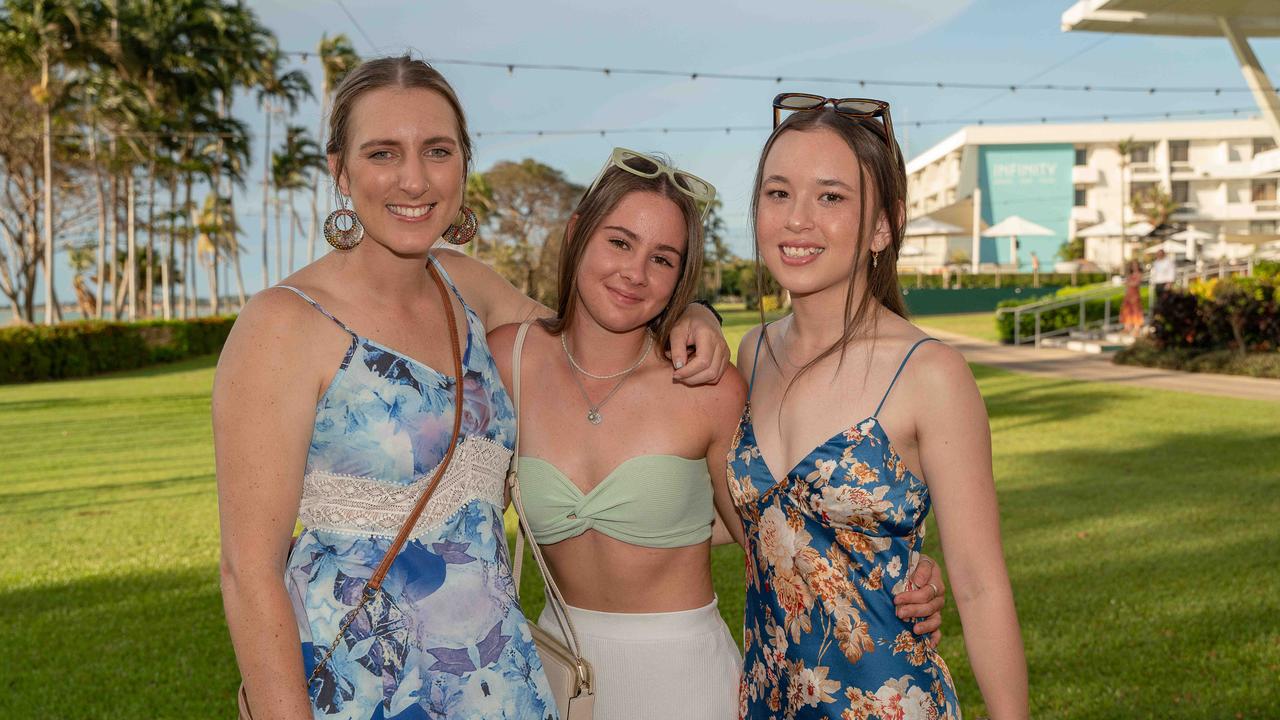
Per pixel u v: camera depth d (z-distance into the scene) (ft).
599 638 7.12
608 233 6.82
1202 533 18.78
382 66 5.59
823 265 5.98
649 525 7.00
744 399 7.16
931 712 5.85
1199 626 13.87
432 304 6.02
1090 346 69.26
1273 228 200.23
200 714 12.17
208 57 139.64
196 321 106.22
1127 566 16.85
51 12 119.75
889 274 6.15
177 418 45.21
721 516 7.52
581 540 7.17
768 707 6.33
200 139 152.56
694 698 7.08
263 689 5.02
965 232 138.51
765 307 7.29
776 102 6.29
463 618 5.61
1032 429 33.32
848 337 6.00
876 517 5.75
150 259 165.58
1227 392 42.14
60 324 81.15
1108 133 203.41
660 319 7.43
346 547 5.44
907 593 5.74
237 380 5.16
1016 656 5.47
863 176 5.93
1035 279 156.04
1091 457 27.48
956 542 5.58
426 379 5.65
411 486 5.54
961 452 5.56
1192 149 204.74
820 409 5.98
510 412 6.32
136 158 137.59
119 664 13.84
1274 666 12.34
